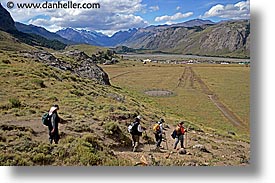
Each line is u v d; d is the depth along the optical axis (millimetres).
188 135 17609
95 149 10438
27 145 9766
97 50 123250
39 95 19344
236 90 51250
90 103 19594
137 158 11695
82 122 14070
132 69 94500
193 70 91125
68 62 39188
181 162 10883
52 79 25625
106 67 98812
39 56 35500
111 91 33969
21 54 33625
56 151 9578
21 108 15211
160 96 44625
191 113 32812
